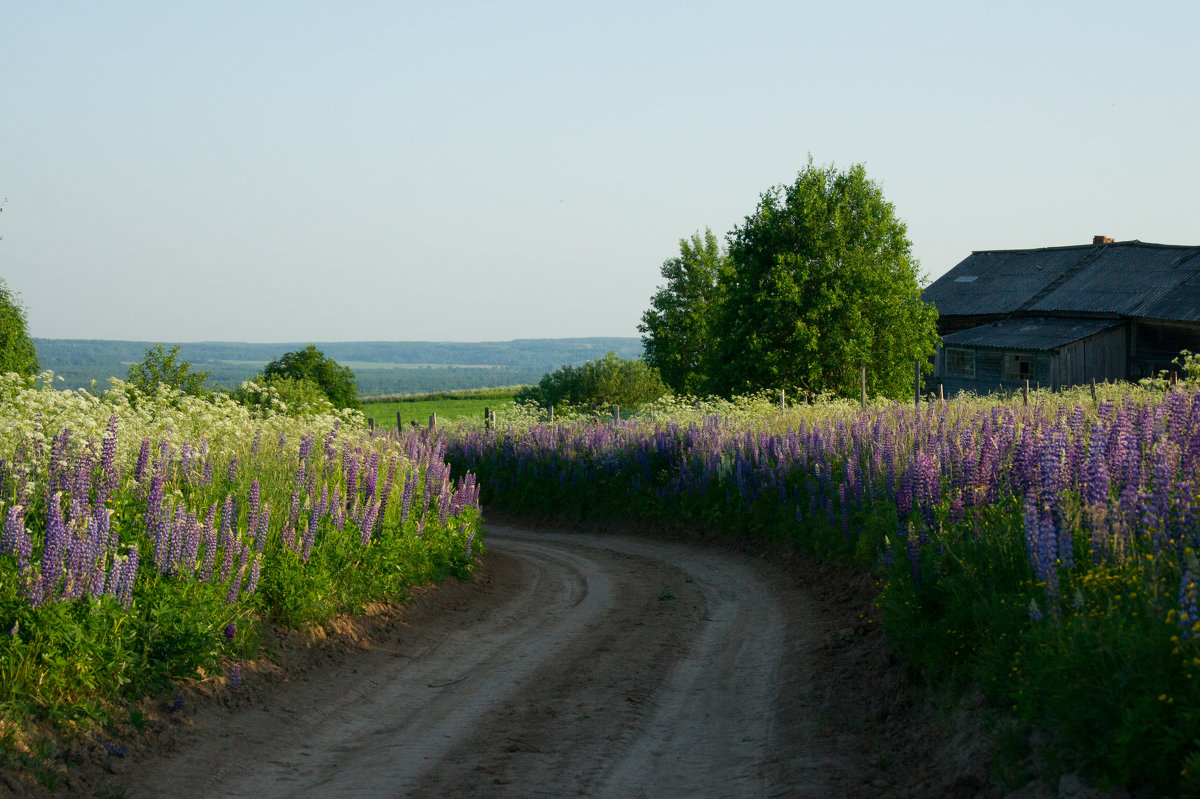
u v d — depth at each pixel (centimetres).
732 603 1530
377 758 803
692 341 7956
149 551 1000
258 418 1723
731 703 964
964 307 5375
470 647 1236
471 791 723
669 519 2391
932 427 1923
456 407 10106
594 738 857
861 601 1312
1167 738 528
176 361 2800
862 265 4700
